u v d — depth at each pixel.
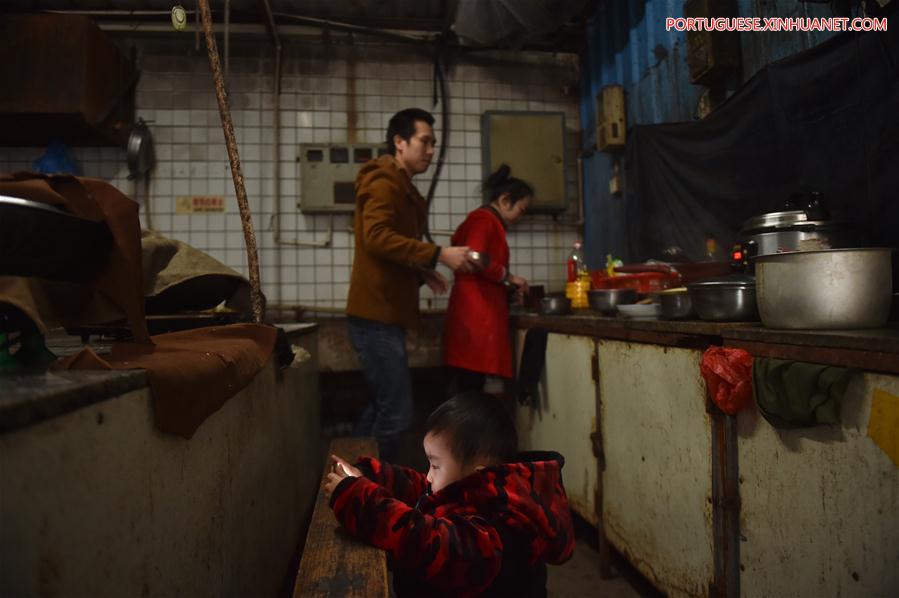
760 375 1.16
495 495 0.92
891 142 1.52
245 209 1.54
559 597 1.85
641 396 1.71
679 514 1.51
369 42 3.87
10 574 0.46
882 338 0.91
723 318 1.44
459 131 3.95
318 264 3.80
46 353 0.83
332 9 3.64
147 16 3.54
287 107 3.80
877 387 0.93
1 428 0.45
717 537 1.34
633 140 2.90
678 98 2.72
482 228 2.80
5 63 3.13
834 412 0.98
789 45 1.99
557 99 4.04
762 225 1.58
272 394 1.54
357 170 3.73
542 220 4.01
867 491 0.95
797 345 1.10
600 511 1.99
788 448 1.14
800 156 1.85
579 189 4.03
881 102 1.55
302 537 2.12
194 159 3.71
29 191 0.81
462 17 3.16
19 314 0.78
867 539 0.95
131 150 3.51
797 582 1.12
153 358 0.88
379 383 2.51
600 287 2.54
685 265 2.18
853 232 1.52
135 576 0.69
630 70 3.22
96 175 3.64
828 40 1.72
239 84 3.75
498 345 2.77
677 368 1.51
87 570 0.58
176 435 0.82
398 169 2.50
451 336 2.81
